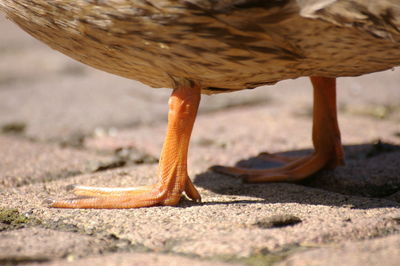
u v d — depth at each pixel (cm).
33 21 632
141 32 578
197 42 577
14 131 1097
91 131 1078
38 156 923
